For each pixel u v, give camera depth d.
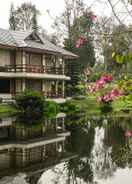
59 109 37.22
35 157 14.09
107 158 13.59
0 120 28.08
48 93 41.09
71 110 37.78
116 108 36.06
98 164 12.66
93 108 38.50
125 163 12.77
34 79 42.03
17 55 39.91
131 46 5.02
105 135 19.94
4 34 39.91
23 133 21.31
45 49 41.03
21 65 38.56
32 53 41.41
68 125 25.39
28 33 41.41
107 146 16.22
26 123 26.44
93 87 6.75
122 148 15.59
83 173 11.41
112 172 11.41
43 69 40.75
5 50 39.00
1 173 11.52
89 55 52.28
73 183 10.20
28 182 10.52
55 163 13.02
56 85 45.44
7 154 14.82
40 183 10.19
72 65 52.31
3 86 39.41
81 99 43.94
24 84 39.66
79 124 25.98
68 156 14.25
